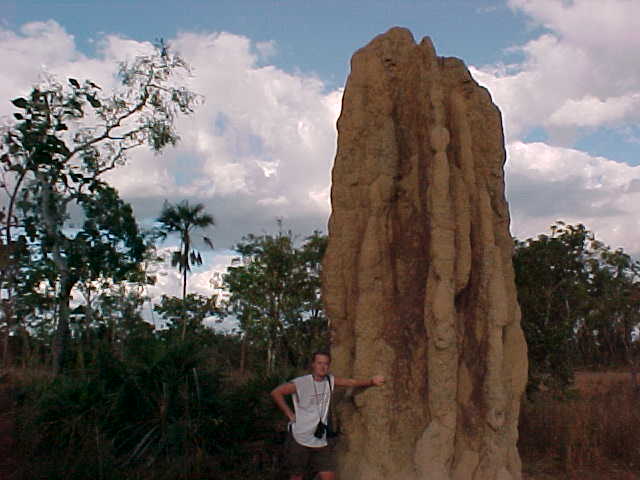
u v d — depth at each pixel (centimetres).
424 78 786
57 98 1781
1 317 1797
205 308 4400
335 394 750
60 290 2069
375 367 715
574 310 1669
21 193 1894
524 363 764
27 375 1427
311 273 3127
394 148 784
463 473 682
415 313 731
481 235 736
